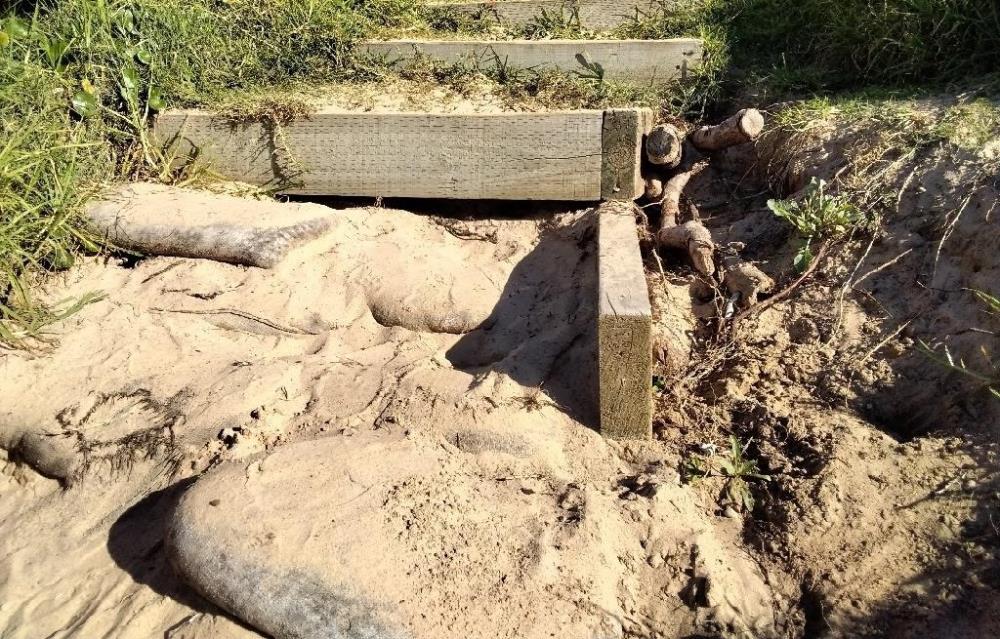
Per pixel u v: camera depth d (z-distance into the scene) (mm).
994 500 2877
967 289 3465
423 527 2699
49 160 4520
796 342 3721
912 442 3135
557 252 4465
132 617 2799
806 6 5395
